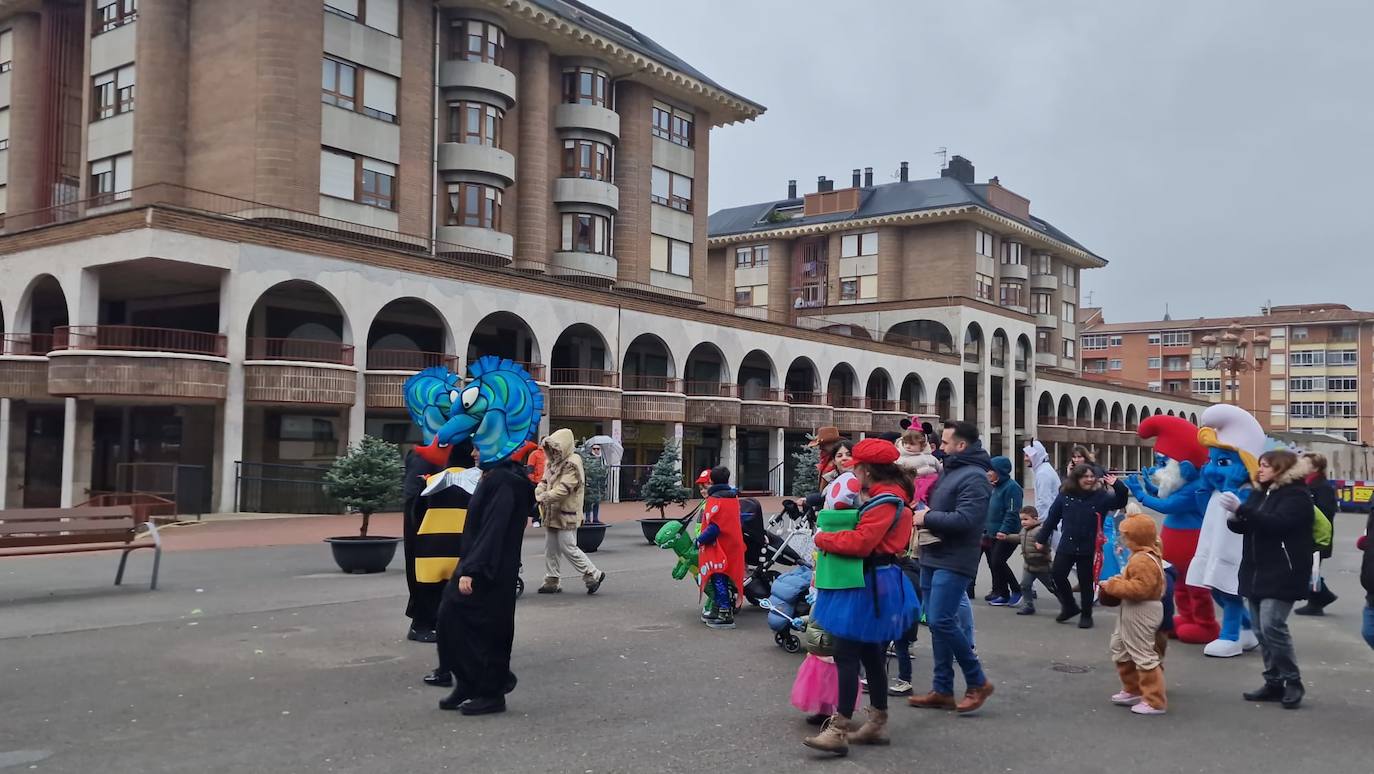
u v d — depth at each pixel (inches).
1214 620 398.3
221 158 1237.1
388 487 577.0
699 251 1883.6
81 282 1016.2
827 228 2474.2
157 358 959.0
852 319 2375.7
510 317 1382.9
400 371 1100.5
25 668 309.0
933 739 249.4
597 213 1622.8
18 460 1160.8
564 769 217.8
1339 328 4001.0
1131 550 287.9
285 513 1035.9
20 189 1419.8
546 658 337.7
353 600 451.5
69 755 222.2
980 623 435.2
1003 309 2377.0
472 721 255.4
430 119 1393.9
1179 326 4244.6
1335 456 2289.6
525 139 1541.6
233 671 307.7
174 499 933.8
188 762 218.1
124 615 406.0
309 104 1238.9
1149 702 279.0
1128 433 2935.5
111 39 1307.8
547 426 1343.5
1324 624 453.1
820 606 238.5
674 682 304.0
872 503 235.6
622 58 1635.1
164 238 957.8
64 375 967.0
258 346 1155.3
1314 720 274.1
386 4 1338.6
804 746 239.1
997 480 479.8
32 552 443.8
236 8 1237.1
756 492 1780.3
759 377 1888.5
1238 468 362.3
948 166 2773.1
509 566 264.1
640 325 1465.3
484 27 1445.6
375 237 1306.6
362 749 229.5
